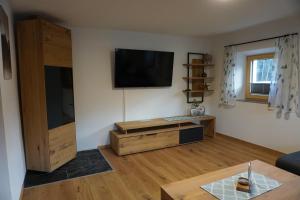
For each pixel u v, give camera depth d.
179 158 3.37
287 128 3.32
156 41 4.10
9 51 2.11
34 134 2.74
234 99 4.21
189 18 3.07
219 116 4.63
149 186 2.51
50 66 2.71
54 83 2.79
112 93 3.82
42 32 2.54
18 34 2.61
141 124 3.72
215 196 1.52
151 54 3.92
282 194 1.54
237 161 3.24
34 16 2.87
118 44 3.77
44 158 2.77
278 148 3.47
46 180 2.65
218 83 4.59
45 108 2.66
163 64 4.09
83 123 3.64
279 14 2.92
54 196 2.31
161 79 4.14
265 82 3.92
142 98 4.10
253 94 4.14
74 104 3.48
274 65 3.39
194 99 4.69
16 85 2.54
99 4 2.46
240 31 3.95
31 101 2.68
